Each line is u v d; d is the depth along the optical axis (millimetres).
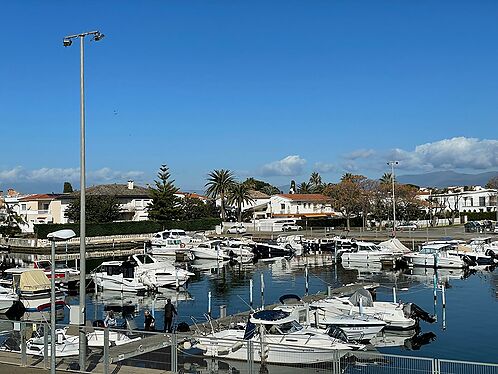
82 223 24125
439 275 59094
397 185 117562
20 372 18375
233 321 30938
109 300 45219
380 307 33125
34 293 38969
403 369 17938
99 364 19406
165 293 48344
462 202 143625
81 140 24953
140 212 125875
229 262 74500
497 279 55000
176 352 18938
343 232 104375
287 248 81188
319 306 33281
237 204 136375
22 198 123688
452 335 31031
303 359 19969
